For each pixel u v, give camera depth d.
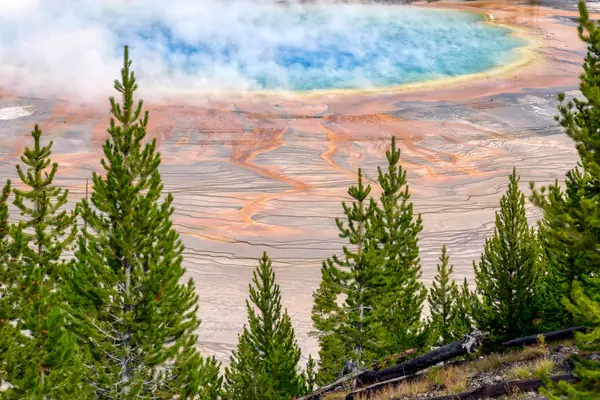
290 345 35.03
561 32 186.38
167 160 102.56
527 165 100.00
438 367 23.67
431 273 65.00
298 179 96.06
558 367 19.62
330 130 118.50
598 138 14.37
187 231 77.75
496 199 87.69
